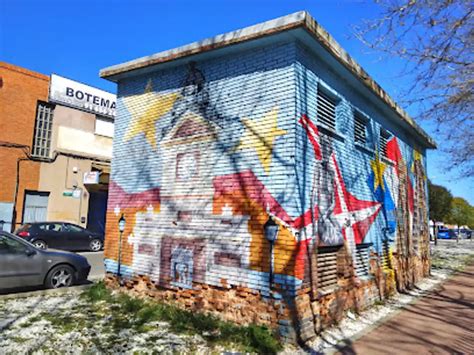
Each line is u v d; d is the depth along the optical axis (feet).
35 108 63.31
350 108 26.96
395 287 32.89
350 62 24.17
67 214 65.05
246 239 20.88
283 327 18.61
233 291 20.94
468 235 168.66
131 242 26.99
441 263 60.13
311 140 21.39
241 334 18.71
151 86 28.04
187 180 24.40
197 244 23.06
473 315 25.86
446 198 106.11
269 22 20.52
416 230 41.47
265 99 21.42
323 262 22.68
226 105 23.22
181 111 25.70
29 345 17.06
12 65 60.95
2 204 58.29
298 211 19.35
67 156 66.03
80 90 69.00
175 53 25.12
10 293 27.91
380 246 30.58
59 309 23.27
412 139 42.78
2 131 59.11
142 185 27.09
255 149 21.38
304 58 21.50
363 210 27.78
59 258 29.14
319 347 18.52
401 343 19.57
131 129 28.78
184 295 23.12
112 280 27.78
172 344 17.67
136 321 21.03
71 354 16.28
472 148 35.73
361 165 28.22
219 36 22.74
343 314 23.30
